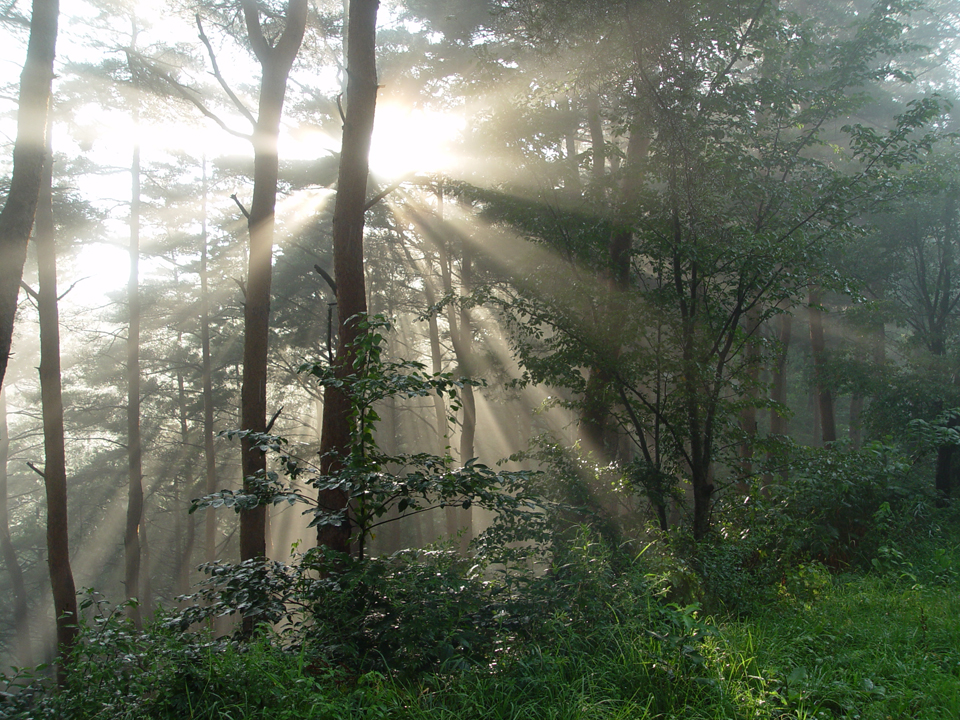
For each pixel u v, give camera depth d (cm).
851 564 804
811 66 946
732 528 798
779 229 850
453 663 400
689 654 387
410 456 517
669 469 863
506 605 466
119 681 384
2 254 802
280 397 2842
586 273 907
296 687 358
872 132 873
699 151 857
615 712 347
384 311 2372
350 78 862
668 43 818
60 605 1242
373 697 361
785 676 393
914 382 1611
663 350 822
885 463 930
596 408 936
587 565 461
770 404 862
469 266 1916
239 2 1349
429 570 464
